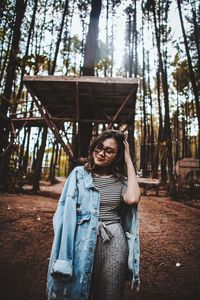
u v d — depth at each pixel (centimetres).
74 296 164
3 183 1158
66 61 1862
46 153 2869
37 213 660
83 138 784
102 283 173
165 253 471
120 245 180
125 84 689
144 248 486
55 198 1038
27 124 1153
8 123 1141
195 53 1873
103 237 177
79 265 169
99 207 189
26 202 823
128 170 206
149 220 713
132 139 1256
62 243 167
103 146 207
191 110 2933
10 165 1264
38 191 1261
